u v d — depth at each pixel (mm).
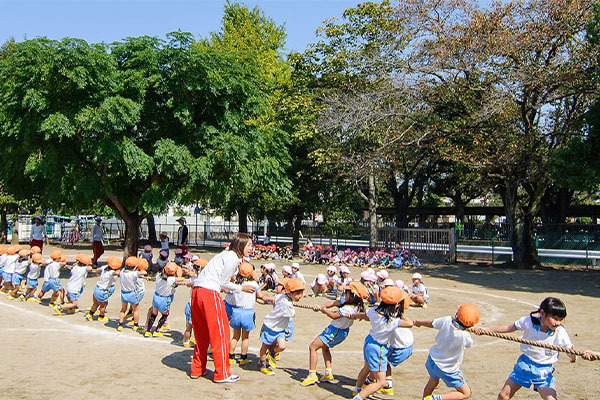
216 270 6691
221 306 6629
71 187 17688
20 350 8008
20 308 11922
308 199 30547
